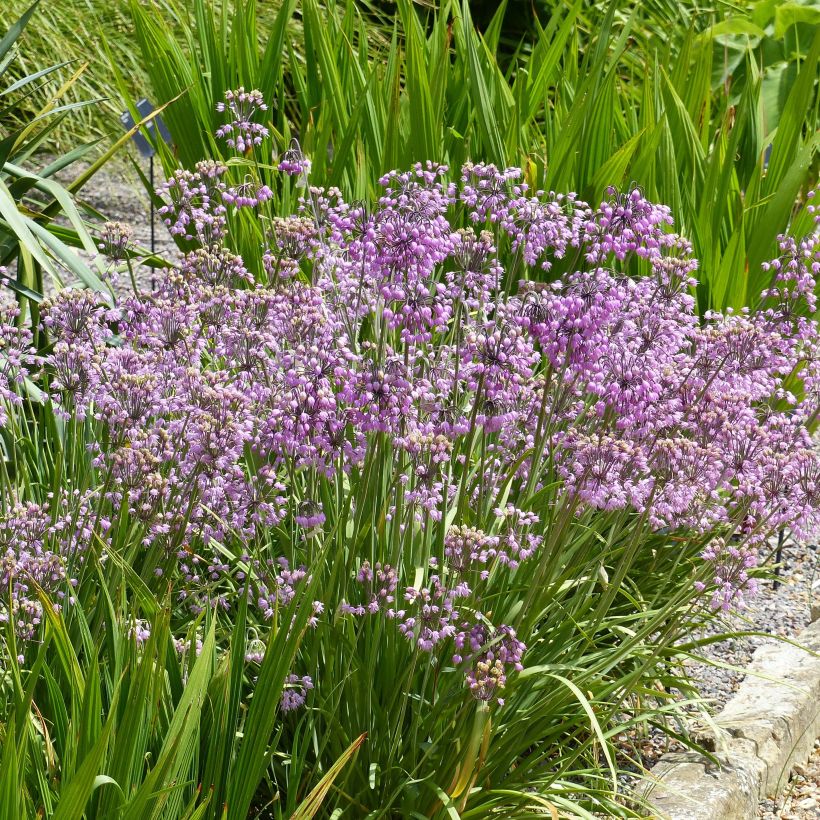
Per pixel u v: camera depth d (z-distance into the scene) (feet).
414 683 9.02
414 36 14.84
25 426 10.57
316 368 8.16
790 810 11.19
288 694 8.16
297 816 6.61
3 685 7.63
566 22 16.44
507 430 10.28
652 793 10.33
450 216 14.23
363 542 9.20
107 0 27.40
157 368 9.17
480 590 9.43
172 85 16.15
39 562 7.86
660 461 9.00
